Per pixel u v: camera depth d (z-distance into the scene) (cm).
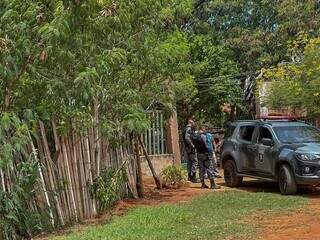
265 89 2584
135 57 1161
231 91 2884
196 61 2625
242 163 1508
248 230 891
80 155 1073
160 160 1811
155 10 1217
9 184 882
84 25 847
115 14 903
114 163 1241
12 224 877
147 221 982
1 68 761
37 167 917
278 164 1355
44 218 946
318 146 1317
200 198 1285
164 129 1842
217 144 2148
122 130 1223
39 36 780
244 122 1559
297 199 1240
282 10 2997
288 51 2548
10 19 773
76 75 854
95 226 979
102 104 1150
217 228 909
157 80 1312
